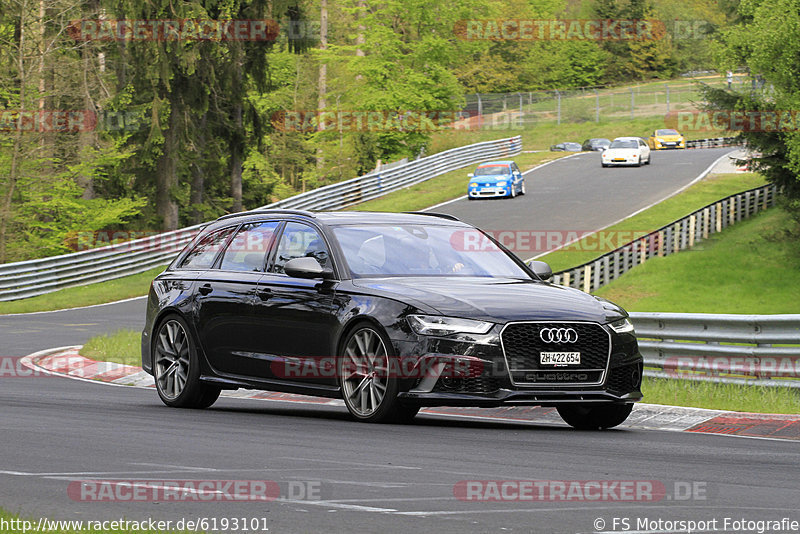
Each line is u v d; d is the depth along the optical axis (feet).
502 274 125.29
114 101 544.62
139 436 102.53
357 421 115.55
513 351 109.19
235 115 579.07
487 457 90.27
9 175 561.43
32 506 67.97
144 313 366.63
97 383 174.40
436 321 109.60
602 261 419.13
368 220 128.67
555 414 129.39
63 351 225.76
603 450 97.19
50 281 434.71
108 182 619.67
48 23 564.30
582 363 111.45
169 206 570.46
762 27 449.48
